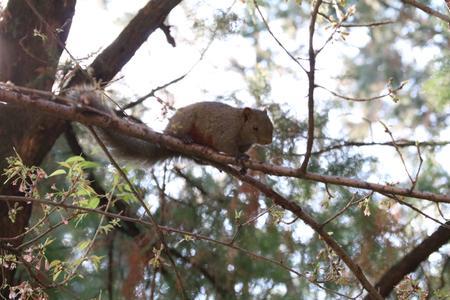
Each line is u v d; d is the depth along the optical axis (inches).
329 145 489.7
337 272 312.3
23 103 284.5
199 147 315.6
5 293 367.9
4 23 386.6
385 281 437.7
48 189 442.3
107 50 423.8
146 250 428.8
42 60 353.4
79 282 433.7
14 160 324.5
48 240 315.6
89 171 442.6
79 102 288.4
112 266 445.1
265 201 455.8
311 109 282.7
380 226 449.4
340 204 461.1
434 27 676.7
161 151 372.8
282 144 473.1
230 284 445.4
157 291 439.2
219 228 449.4
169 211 450.3
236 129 393.1
